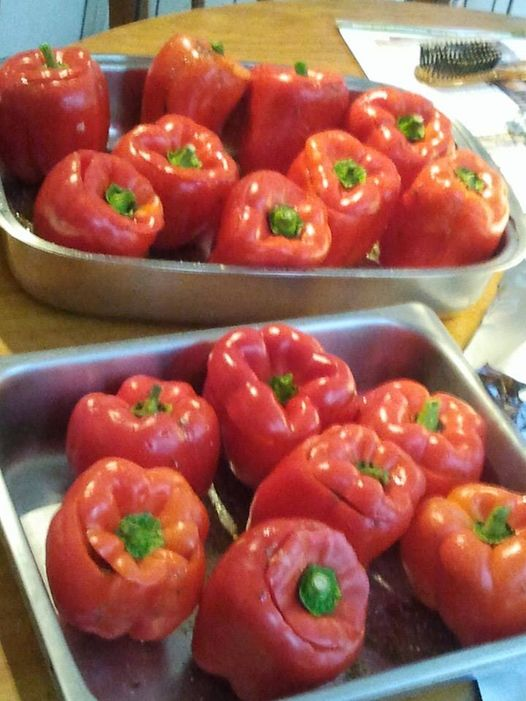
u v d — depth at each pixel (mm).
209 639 450
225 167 698
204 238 734
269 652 432
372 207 691
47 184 638
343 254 709
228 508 568
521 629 488
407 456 518
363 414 568
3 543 487
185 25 1002
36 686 448
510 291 765
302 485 493
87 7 1372
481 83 1053
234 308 647
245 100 798
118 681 462
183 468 518
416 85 1015
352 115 790
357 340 630
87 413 514
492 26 1168
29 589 423
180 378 587
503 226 723
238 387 538
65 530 442
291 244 646
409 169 764
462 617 497
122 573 428
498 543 500
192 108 774
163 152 701
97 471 460
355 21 1104
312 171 700
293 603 438
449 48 1066
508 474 576
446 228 711
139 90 847
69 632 469
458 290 691
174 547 454
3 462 550
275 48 1008
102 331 649
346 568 454
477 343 706
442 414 569
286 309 656
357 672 497
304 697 408
